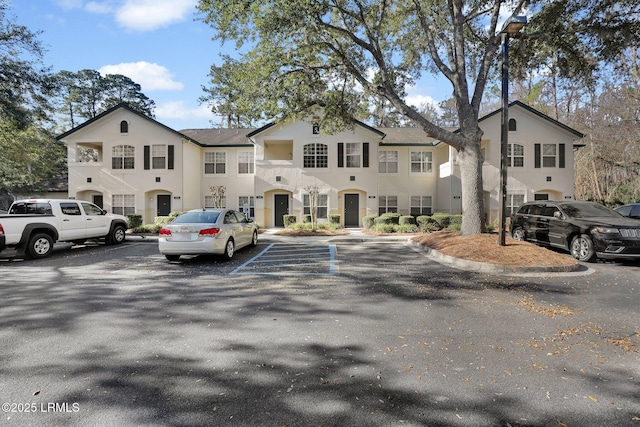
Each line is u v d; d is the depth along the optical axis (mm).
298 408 2932
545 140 21266
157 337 4465
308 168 21719
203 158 24125
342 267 9070
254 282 7434
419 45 15352
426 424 2727
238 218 11562
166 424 2721
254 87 12922
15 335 4531
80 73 44625
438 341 4332
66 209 11938
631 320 5082
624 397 3100
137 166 21953
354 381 3373
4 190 27375
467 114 12211
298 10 10805
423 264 9477
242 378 3430
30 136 25297
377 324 4922
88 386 3277
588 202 11414
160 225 19000
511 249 9516
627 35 11461
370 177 21719
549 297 6270
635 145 24938
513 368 3639
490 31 12492
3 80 18641
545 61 14102
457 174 20922
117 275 8172
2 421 2744
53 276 8094
